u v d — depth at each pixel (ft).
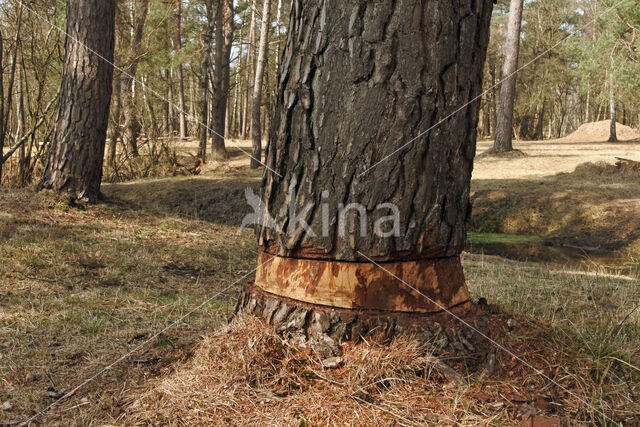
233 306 13.15
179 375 7.82
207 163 63.10
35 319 11.51
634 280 18.26
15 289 13.94
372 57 7.25
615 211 41.29
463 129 7.83
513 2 67.36
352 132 7.36
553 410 7.08
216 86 67.36
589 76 57.52
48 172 27.04
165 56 58.44
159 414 6.94
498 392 7.19
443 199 7.68
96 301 13.20
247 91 113.80
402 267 7.64
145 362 9.17
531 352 8.14
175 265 19.25
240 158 68.28
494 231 43.93
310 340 7.60
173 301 13.71
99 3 26.61
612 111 98.17
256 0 93.09
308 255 7.81
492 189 49.06
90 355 9.66
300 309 7.82
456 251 8.14
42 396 8.15
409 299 7.70
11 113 51.24
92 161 27.43
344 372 7.19
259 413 6.70
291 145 7.82
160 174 56.24
